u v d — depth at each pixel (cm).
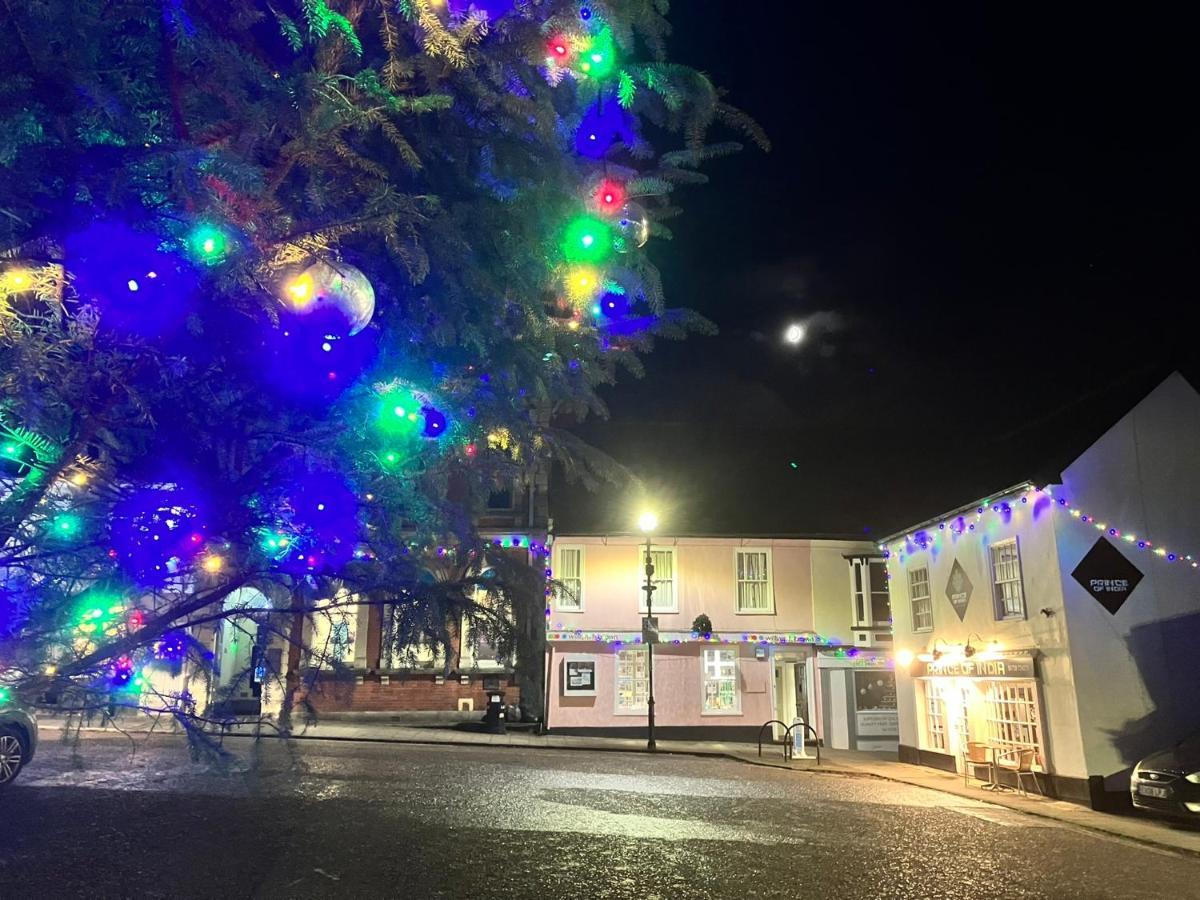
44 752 1183
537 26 282
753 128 365
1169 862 880
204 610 280
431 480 343
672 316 421
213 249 213
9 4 181
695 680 2255
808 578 2323
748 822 983
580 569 2308
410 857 734
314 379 259
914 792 1372
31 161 199
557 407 437
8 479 239
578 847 800
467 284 308
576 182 333
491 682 2111
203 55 214
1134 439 1357
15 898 577
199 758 266
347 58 265
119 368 231
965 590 1603
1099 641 1288
